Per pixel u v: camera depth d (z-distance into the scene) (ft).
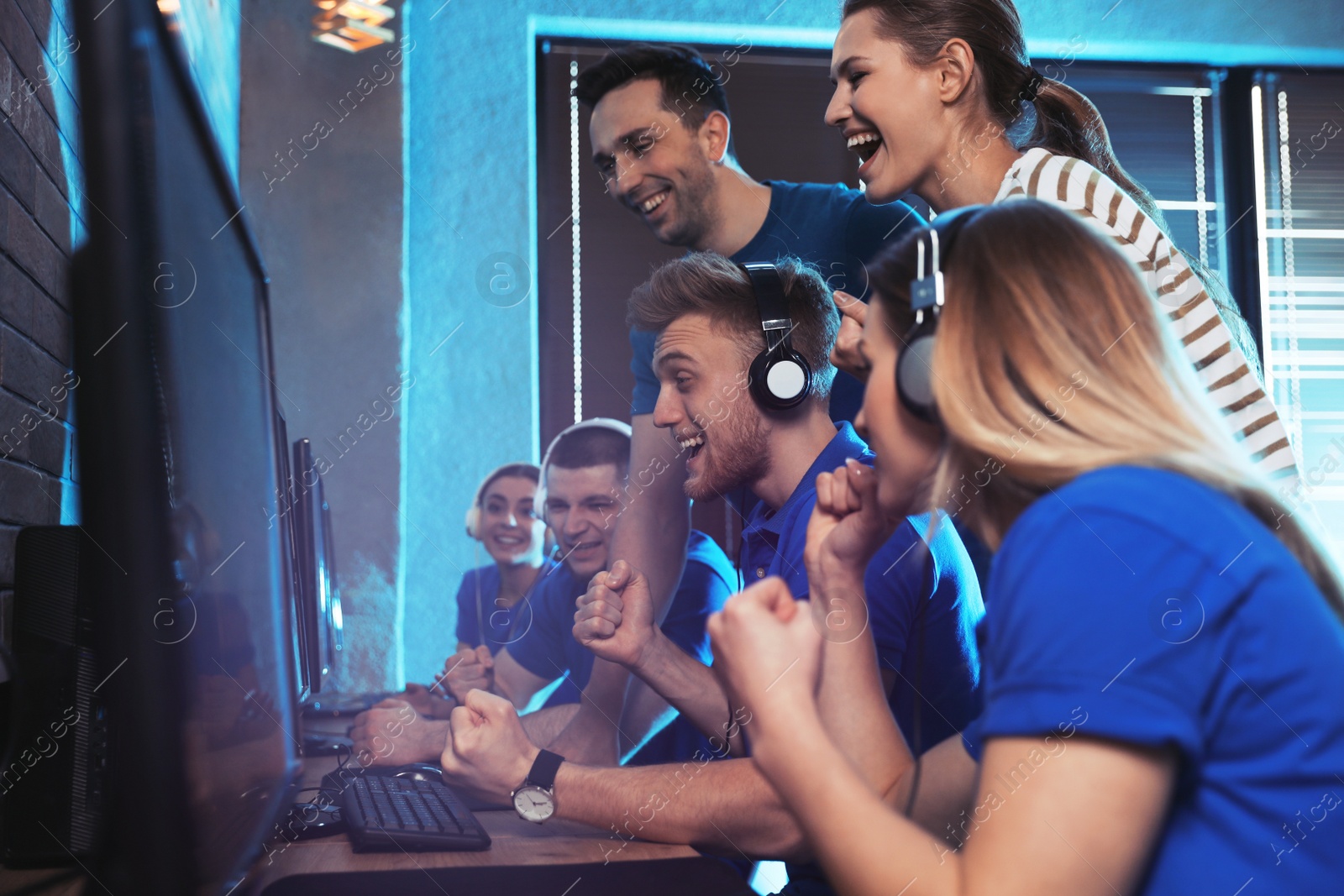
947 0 3.96
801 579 3.16
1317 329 10.05
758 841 2.72
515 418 8.73
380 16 8.43
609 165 6.18
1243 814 1.55
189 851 1.63
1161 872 1.57
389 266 8.40
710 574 5.35
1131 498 1.62
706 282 3.70
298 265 8.21
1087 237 1.87
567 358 9.12
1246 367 3.32
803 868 2.91
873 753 2.42
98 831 2.53
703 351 3.70
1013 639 1.59
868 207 5.89
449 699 5.18
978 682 3.27
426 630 8.38
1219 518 1.64
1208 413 1.83
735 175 6.16
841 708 2.44
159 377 1.57
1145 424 1.75
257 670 2.39
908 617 3.08
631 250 9.26
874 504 2.38
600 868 2.49
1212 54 10.01
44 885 2.42
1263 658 1.56
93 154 1.49
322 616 5.17
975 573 3.73
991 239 1.88
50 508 4.15
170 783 1.60
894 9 4.03
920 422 1.98
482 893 2.30
